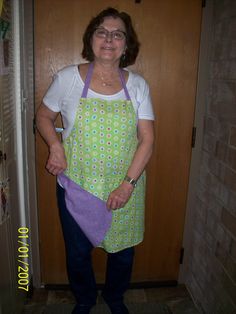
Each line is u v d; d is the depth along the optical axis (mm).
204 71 1687
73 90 1262
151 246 1972
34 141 1734
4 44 1308
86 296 1541
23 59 1579
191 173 1838
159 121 1746
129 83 1302
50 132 1316
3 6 1264
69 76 1267
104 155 1271
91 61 1341
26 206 1770
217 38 1562
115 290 1554
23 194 1691
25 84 1625
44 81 1650
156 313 1751
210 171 1655
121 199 1293
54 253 1944
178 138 1780
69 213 1378
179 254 1997
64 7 1562
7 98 1385
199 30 1632
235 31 1362
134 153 1347
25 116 1673
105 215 1349
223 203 1489
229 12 1422
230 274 1408
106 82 1273
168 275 2031
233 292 1377
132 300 1884
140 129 1341
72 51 1618
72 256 1446
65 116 1294
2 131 1303
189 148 1799
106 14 1234
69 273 1499
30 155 1745
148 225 1926
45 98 1325
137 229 1452
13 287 1552
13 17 1449
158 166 1819
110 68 1266
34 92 1662
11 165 1496
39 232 1897
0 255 1322
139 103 1319
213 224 1611
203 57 1666
